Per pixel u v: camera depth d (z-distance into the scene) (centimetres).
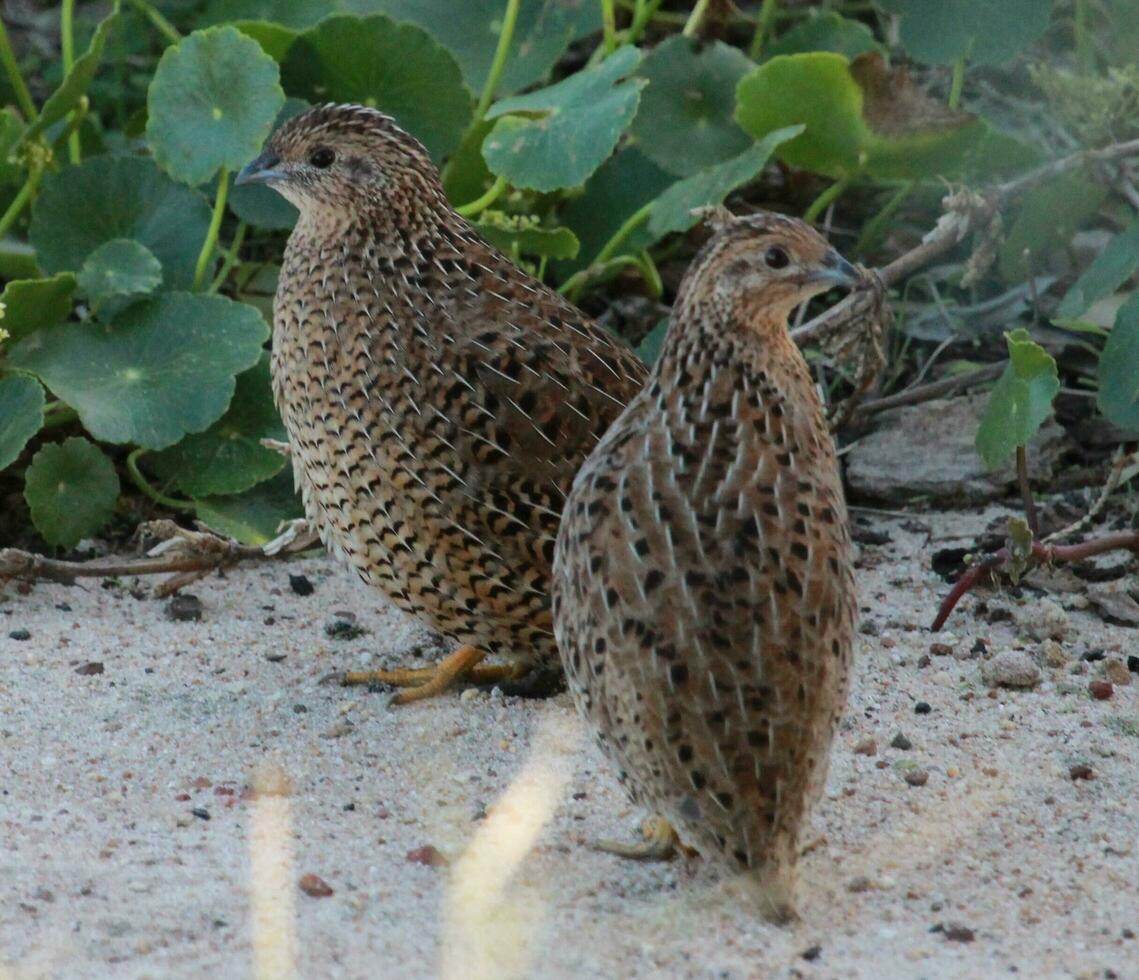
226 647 1288
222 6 1822
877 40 1991
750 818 886
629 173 1694
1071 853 995
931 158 1614
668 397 969
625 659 905
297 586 1386
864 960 880
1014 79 1881
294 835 1016
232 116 1482
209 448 1477
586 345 1176
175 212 1563
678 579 904
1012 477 1514
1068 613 1329
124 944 892
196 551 1363
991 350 1656
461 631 1190
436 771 1101
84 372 1455
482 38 1798
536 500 1138
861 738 1131
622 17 1970
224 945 894
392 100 1636
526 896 947
